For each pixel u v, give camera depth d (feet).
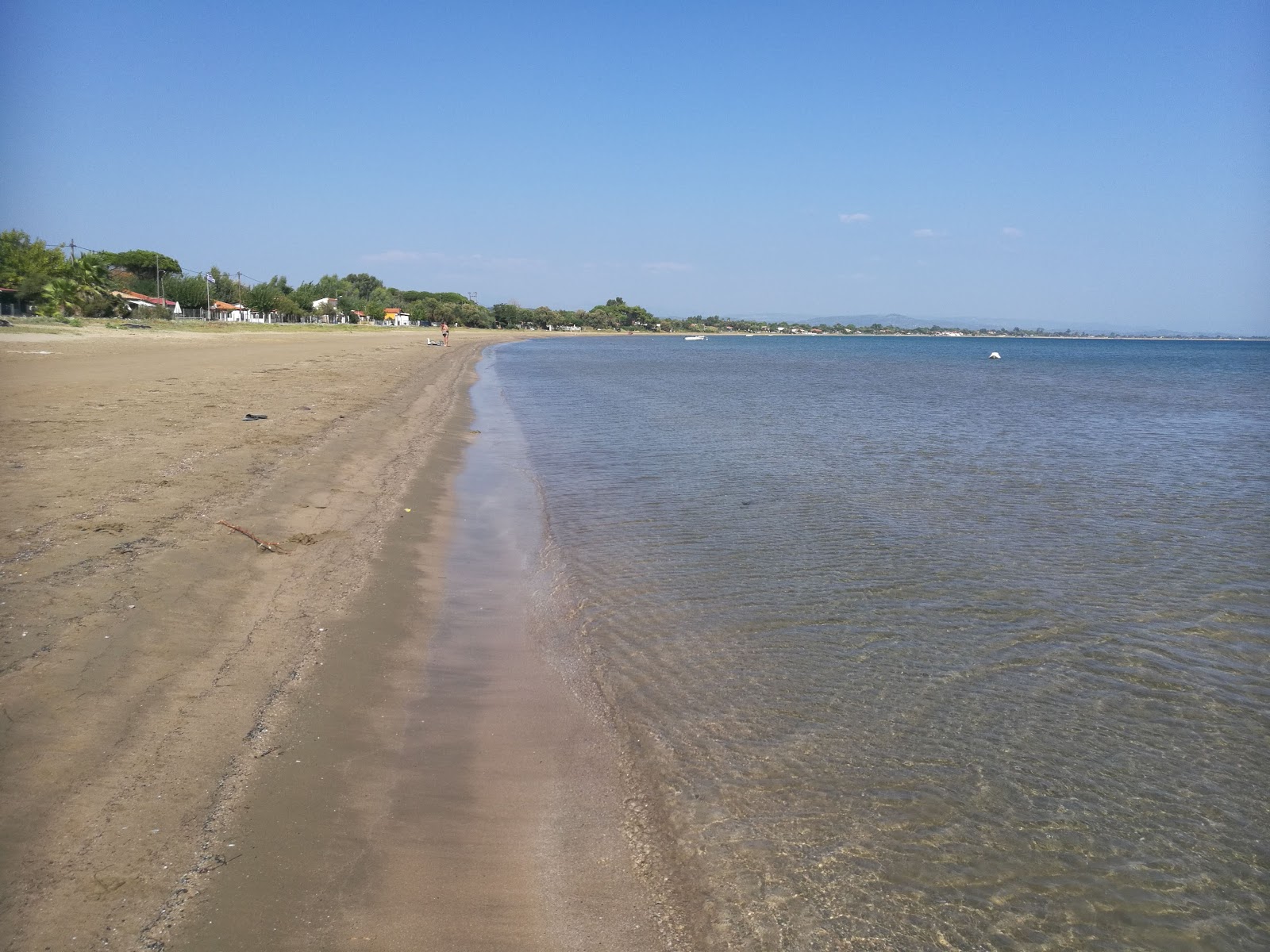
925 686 24.95
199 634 25.49
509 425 86.74
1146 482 58.03
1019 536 42.29
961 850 17.44
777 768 20.39
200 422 65.46
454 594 32.58
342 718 21.79
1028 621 30.40
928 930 15.17
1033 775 20.35
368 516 42.65
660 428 85.76
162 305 349.00
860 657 26.96
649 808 18.70
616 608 31.35
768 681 25.21
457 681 24.95
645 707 23.53
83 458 48.62
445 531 41.81
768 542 40.55
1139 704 24.14
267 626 26.99
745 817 18.39
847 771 20.30
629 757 20.86
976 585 34.40
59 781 17.25
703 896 15.84
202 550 33.06
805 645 27.89
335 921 14.42
